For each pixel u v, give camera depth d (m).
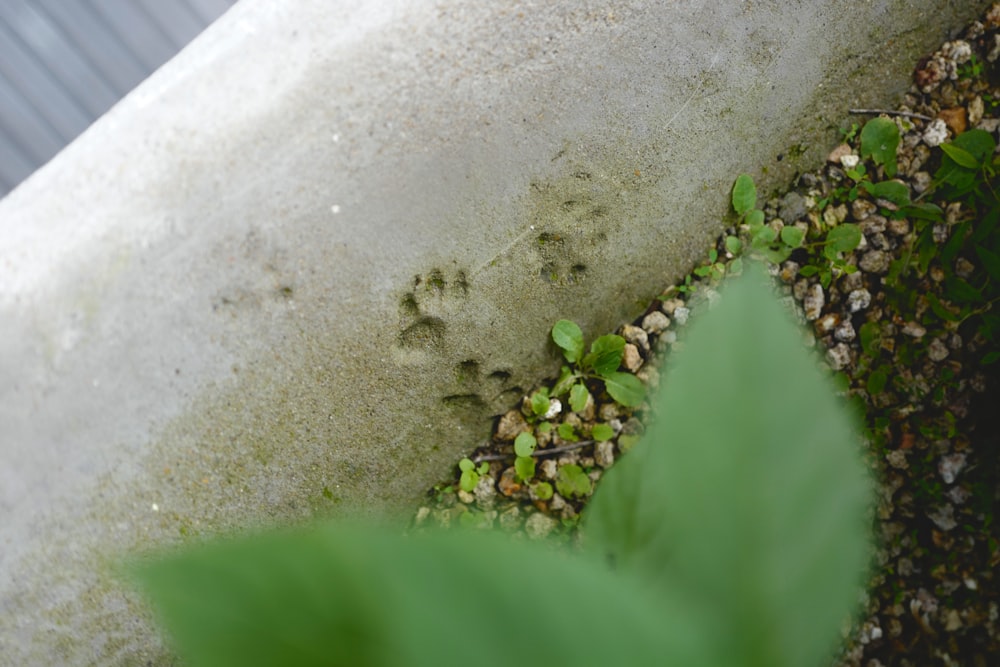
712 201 0.66
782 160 0.67
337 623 0.12
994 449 0.66
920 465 0.67
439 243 0.59
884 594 0.66
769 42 0.62
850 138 0.68
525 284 0.62
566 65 0.57
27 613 0.57
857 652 0.65
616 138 0.60
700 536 0.15
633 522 0.15
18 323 0.54
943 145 0.67
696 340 0.14
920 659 0.65
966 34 0.68
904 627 0.66
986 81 0.69
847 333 0.69
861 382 0.68
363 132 0.55
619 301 0.66
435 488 0.67
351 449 0.62
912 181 0.69
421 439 0.64
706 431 0.14
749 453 0.14
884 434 0.68
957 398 0.67
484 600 0.12
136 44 0.67
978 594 0.65
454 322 0.61
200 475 0.58
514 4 0.55
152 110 0.54
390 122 0.55
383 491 0.65
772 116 0.65
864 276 0.69
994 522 0.65
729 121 0.63
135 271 0.55
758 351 0.14
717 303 0.14
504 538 0.13
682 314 0.67
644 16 0.58
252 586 0.11
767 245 0.67
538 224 0.61
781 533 0.15
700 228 0.66
